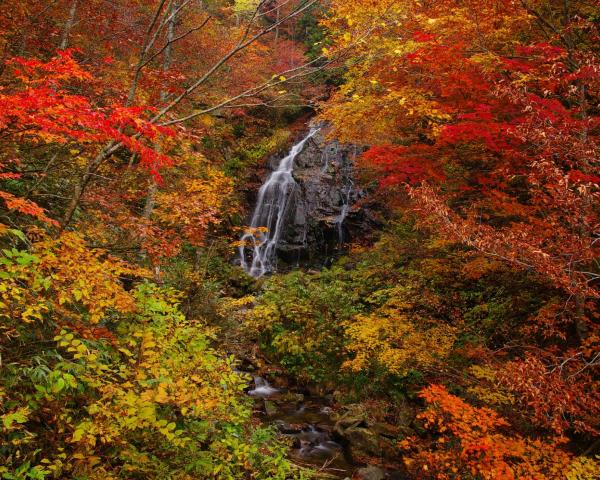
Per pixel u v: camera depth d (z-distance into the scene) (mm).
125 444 3512
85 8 8492
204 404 3516
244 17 16875
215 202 7664
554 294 7352
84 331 3652
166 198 6621
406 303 9250
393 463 6910
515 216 7422
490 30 6793
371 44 6074
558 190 4305
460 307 9555
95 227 5988
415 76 7305
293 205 19984
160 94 7383
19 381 3193
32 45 7562
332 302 11336
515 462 5523
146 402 3275
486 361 6805
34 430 3334
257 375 9859
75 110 2902
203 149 18141
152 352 3781
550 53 5945
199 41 10945
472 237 5105
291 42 21688
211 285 11086
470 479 5680
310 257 19281
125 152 8148
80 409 3654
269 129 23078
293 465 5820
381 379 9023
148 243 5781
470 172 7434
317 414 8484
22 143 5418
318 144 21641
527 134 4695
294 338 10508
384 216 17953
